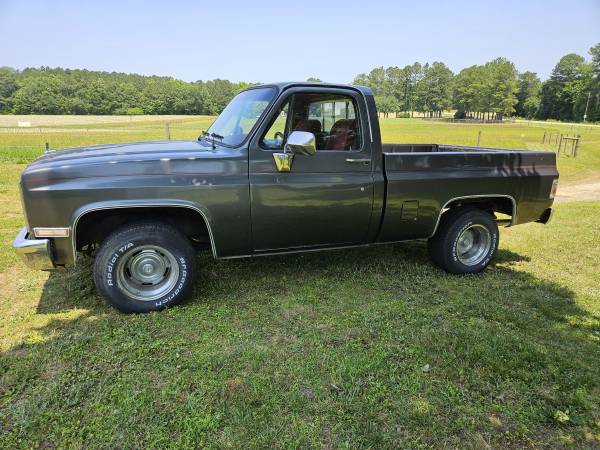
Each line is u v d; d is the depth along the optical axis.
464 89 120.25
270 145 3.82
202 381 2.82
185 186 3.55
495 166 4.71
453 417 2.58
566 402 2.73
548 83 118.81
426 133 38.88
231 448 2.28
